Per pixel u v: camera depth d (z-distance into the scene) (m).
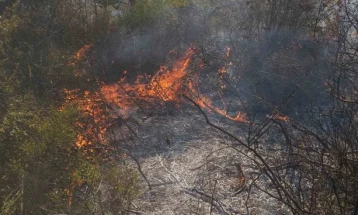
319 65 5.64
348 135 3.83
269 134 4.88
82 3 7.03
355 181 3.47
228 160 4.54
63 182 3.87
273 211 3.84
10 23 5.41
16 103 4.30
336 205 3.57
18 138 3.97
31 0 6.19
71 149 4.16
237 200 4.02
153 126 5.26
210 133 5.07
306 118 5.08
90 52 6.48
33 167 3.81
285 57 5.93
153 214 3.88
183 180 4.32
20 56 5.13
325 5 6.41
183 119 5.39
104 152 4.71
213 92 5.89
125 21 7.18
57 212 3.73
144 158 4.70
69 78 5.28
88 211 3.75
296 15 6.59
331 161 3.79
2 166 3.93
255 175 4.29
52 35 5.82
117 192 3.87
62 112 4.15
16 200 3.75
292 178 4.09
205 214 3.87
